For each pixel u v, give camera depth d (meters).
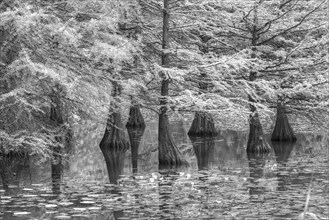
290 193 15.45
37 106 19.42
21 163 21.44
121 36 21.30
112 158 23.69
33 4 19.58
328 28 27.19
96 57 20.09
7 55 19.75
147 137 32.31
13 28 18.41
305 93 26.27
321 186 16.48
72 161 22.56
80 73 20.70
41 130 20.92
